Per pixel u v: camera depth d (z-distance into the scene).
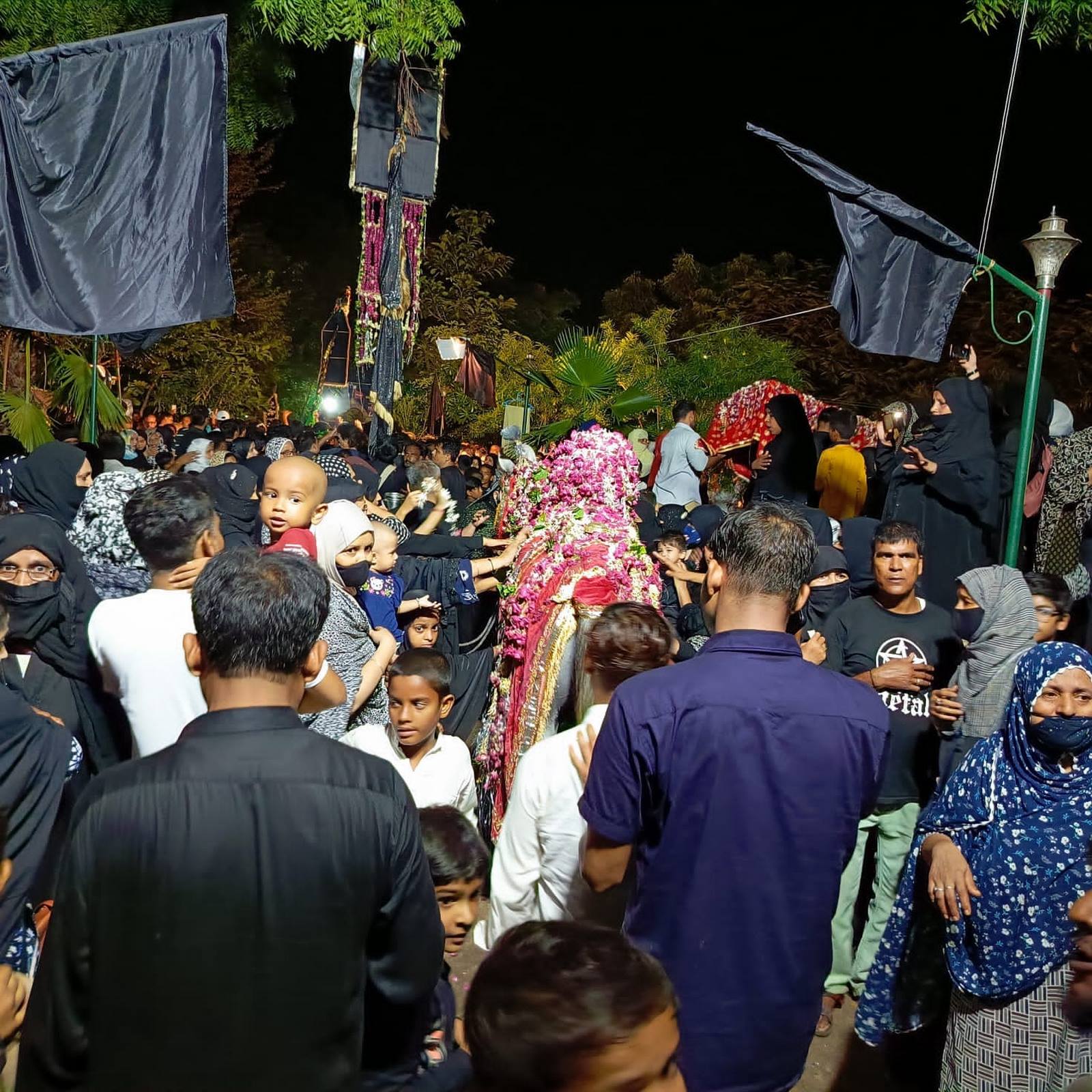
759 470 7.93
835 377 25.25
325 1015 1.88
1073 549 5.54
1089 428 5.66
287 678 2.07
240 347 25.25
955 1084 3.08
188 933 1.84
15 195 4.04
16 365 16.23
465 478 13.37
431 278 29.44
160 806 1.89
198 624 2.06
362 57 12.27
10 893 2.59
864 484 7.18
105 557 3.57
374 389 12.88
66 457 5.05
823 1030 4.12
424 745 3.65
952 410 5.75
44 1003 1.88
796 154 5.43
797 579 2.54
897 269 5.59
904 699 4.11
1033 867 2.93
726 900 2.40
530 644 4.26
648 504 6.88
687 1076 2.41
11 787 2.59
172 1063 1.83
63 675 3.30
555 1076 1.35
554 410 15.53
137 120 4.14
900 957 3.30
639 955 1.47
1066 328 22.34
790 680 2.46
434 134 12.68
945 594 5.78
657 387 21.25
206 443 9.48
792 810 2.40
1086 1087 1.36
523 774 2.99
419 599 4.76
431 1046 2.26
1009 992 2.95
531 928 1.53
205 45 4.15
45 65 4.04
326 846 1.90
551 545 4.40
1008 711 3.04
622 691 2.50
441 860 2.37
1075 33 10.20
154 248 4.18
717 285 29.34
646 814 2.48
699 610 5.48
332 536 3.69
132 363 23.28
